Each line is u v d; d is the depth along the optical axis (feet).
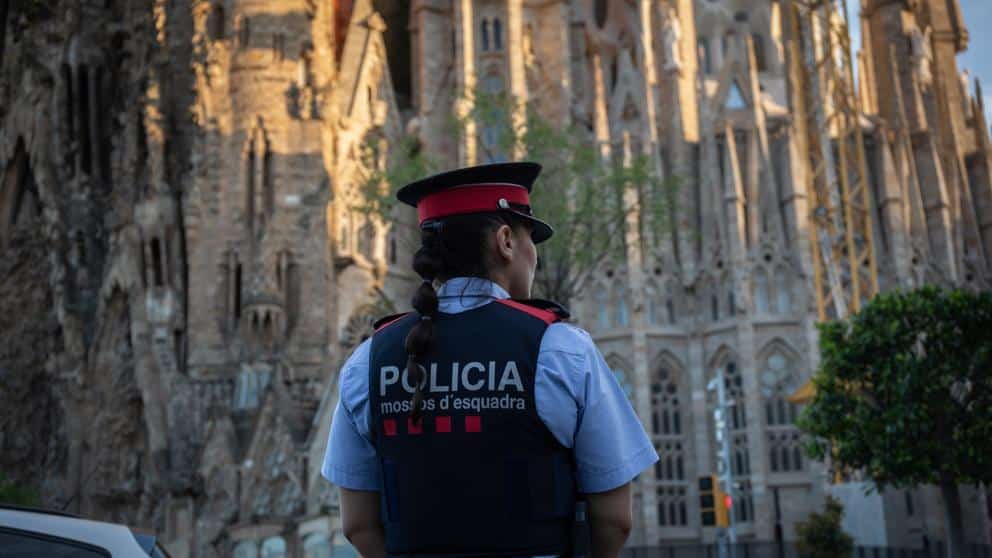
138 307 203.10
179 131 218.79
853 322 137.28
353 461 13.76
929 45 295.89
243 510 186.60
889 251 257.96
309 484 190.08
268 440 190.80
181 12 225.15
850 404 134.51
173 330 203.21
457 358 12.73
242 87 214.07
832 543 178.19
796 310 237.66
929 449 126.52
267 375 198.90
